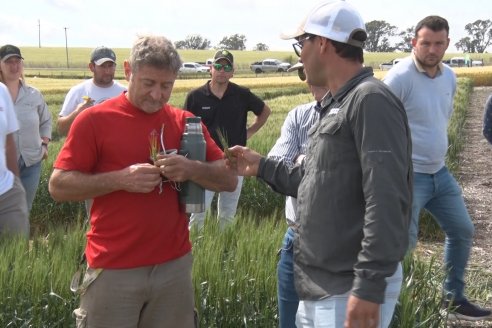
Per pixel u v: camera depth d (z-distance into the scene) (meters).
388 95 2.72
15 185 5.45
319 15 2.92
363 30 2.90
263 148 11.94
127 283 3.25
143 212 3.25
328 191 2.84
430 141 5.17
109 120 3.28
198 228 5.80
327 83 3.01
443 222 5.36
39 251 5.10
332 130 2.80
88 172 3.30
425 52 5.05
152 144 3.21
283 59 110.94
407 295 4.29
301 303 3.09
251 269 4.67
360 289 2.60
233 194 7.17
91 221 3.35
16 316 4.37
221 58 6.80
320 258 2.89
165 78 3.16
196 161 3.29
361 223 2.81
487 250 7.66
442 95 5.24
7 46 6.84
